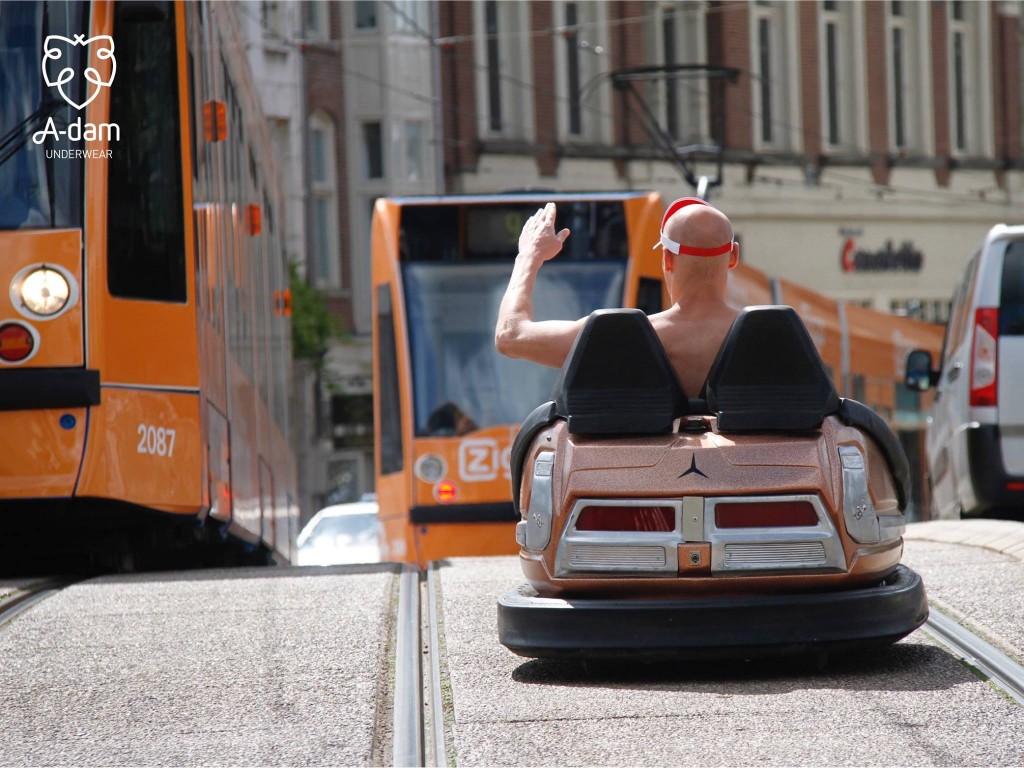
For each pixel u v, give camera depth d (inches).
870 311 2925.7
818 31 5349.4
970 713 511.2
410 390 1572.3
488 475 1553.9
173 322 1050.1
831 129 5403.5
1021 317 1353.3
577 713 522.6
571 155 4906.5
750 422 566.3
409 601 745.0
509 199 1599.4
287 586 812.6
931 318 5600.4
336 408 4495.6
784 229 5246.1
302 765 474.6
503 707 534.3
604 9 4938.5
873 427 577.0
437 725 516.4
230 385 1253.1
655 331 576.7
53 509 986.1
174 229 1062.4
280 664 607.5
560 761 469.1
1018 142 5807.1
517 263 633.0
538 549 573.9
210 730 516.1
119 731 518.6
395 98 4687.5
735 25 5157.5
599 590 567.8
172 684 580.7
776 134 5265.8
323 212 4712.1
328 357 4530.0
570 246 1577.3
